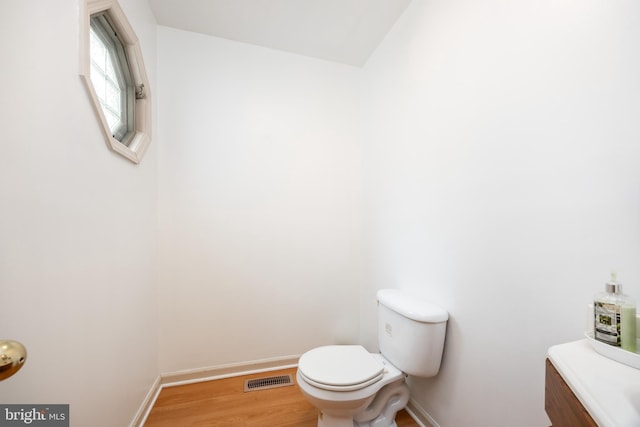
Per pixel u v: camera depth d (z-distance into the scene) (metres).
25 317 0.65
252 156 1.84
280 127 1.91
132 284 1.27
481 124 1.02
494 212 0.96
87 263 0.90
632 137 0.61
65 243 0.79
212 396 1.55
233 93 1.81
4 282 0.60
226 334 1.78
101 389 0.98
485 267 1.00
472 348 1.05
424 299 1.33
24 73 0.65
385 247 1.72
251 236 1.83
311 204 1.97
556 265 0.77
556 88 0.77
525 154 0.86
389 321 1.34
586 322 0.68
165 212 1.67
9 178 0.61
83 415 0.87
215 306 1.76
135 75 1.37
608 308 0.57
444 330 1.17
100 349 0.98
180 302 1.70
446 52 1.21
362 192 2.07
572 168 0.73
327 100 2.02
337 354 1.30
